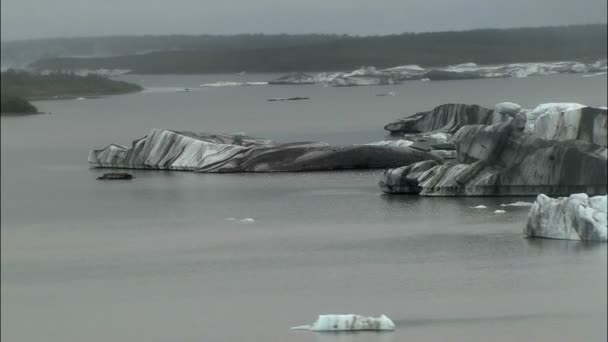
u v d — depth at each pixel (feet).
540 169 500.74
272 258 412.57
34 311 343.67
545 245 405.18
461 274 372.79
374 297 349.00
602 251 391.24
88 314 339.36
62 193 593.42
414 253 407.85
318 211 506.89
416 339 306.55
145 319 332.39
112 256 426.51
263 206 530.27
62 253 432.25
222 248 435.12
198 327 321.73
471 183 513.04
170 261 414.00
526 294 344.90
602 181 489.67
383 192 544.62
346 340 305.94
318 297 351.87
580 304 331.36
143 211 530.68
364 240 435.94
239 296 356.59
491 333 310.04
